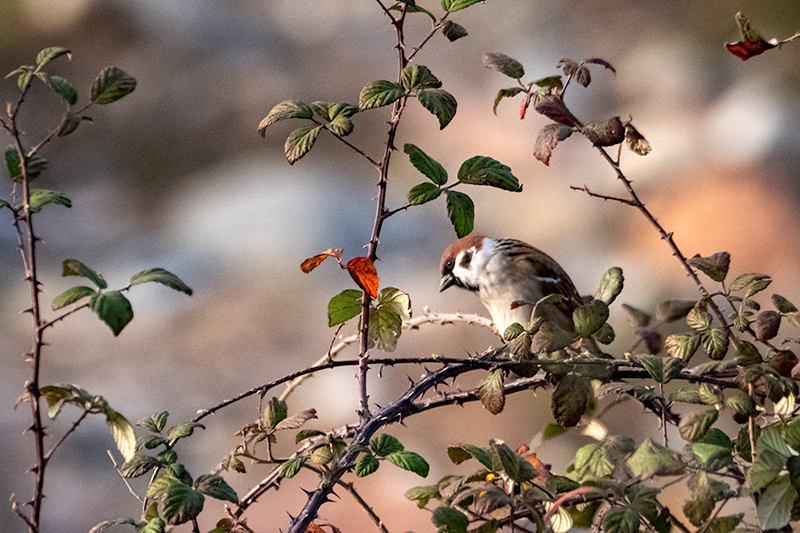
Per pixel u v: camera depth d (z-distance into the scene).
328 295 15.06
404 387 12.33
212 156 20.17
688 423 2.80
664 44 18.25
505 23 20.58
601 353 3.53
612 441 3.04
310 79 21.25
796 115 15.17
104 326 14.91
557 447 10.34
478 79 20.03
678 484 7.41
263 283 15.38
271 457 3.10
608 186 16.09
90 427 11.84
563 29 19.84
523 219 16.47
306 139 2.91
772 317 3.15
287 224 16.53
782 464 2.57
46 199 2.60
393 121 3.05
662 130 16.62
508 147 18.09
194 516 2.65
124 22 21.20
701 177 15.12
